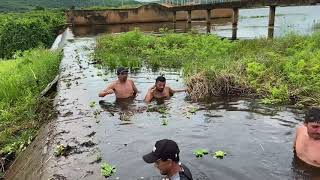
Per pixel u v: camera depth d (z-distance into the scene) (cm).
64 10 6431
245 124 844
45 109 1086
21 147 897
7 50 3080
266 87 1084
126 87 1131
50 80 1467
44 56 1894
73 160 684
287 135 771
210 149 712
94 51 2083
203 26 3662
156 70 1508
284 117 884
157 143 484
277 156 676
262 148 711
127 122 884
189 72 1273
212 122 865
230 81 1128
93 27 4322
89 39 3005
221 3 2778
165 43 2084
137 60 1628
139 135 796
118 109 1002
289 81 1104
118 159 682
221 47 1727
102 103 1064
